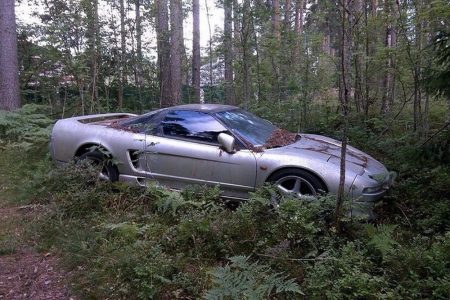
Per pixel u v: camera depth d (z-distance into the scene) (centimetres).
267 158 471
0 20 1077
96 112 1066
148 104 1277
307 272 337
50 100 1174
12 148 824
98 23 1000
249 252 381
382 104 934
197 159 499
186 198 474
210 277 345
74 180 528
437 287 300
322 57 952
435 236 383
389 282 321
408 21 749
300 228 378
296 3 1234
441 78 505
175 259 366
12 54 1094
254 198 418
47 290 342
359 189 438
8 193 586
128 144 537
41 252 410
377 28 871
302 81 921
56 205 484
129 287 327
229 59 1027
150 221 447
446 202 458
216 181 493
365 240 373
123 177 543
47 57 1077
